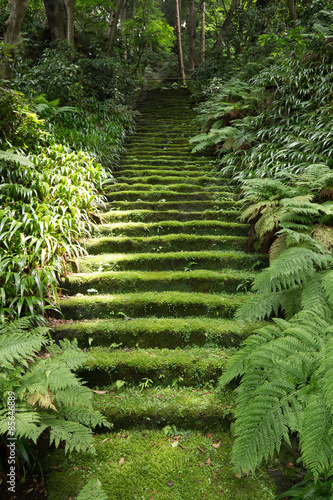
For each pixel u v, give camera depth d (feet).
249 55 29.40
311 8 20.04
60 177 12.00
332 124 13.01
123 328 8.11
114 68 26.55
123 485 5.29
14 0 14.49
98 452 5.87
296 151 12.91
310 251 7.62
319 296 7.13
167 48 57.67
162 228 12.37
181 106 30.42
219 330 7.95
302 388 5.16
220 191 15.06
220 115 19.53
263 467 5.58
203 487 5.26
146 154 19.80
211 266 10.66
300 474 5.39
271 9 31.55
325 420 4.62
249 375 5.66
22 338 5.85
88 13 35.42
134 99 31.24
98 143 17.20
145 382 7.13
